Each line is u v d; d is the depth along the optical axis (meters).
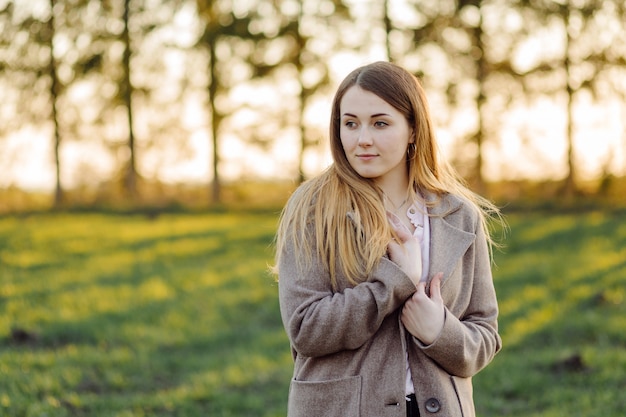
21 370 6.26
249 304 9.85
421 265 2.36
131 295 10.05
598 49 20.62
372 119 2.34
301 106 23.67
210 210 22.94
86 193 24.78
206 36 24.06
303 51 23.62
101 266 12.20
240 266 12.31
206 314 9.37
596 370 6.61
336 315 2.22
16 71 24.11
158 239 15.56
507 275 11.12
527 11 20.83
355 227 2.35
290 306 2.33
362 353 2.31
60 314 8.78
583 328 8.04
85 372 6.62
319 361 2.34
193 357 7.61
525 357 7.23
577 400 5.79
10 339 7.70
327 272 2.33
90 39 24.41
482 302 2.52
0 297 9.56
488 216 2.70
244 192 24.62
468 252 2.49
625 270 10.62
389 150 2.35
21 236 15.22
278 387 6.57
